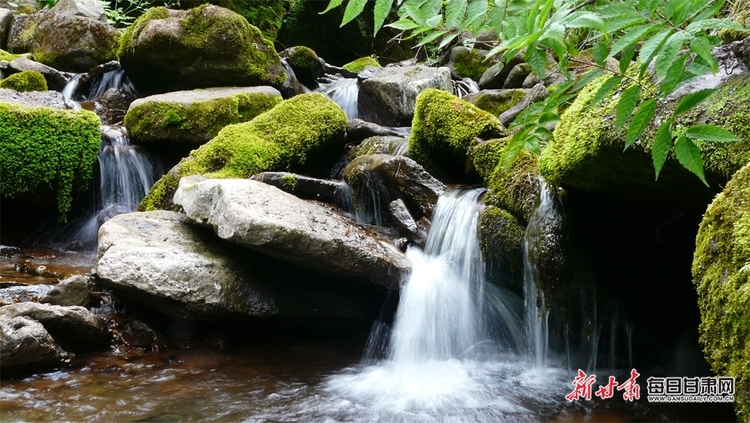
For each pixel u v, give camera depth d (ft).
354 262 12.35
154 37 21.91
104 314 12.43
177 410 9.58
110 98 22.74
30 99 20.04
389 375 11.64
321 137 18.35
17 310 10.87
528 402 10.44
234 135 17.20
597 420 9.71
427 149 16.56
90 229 18.34
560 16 5.11
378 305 13.99
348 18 5.06
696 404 10.22
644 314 11.86
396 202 14.34
